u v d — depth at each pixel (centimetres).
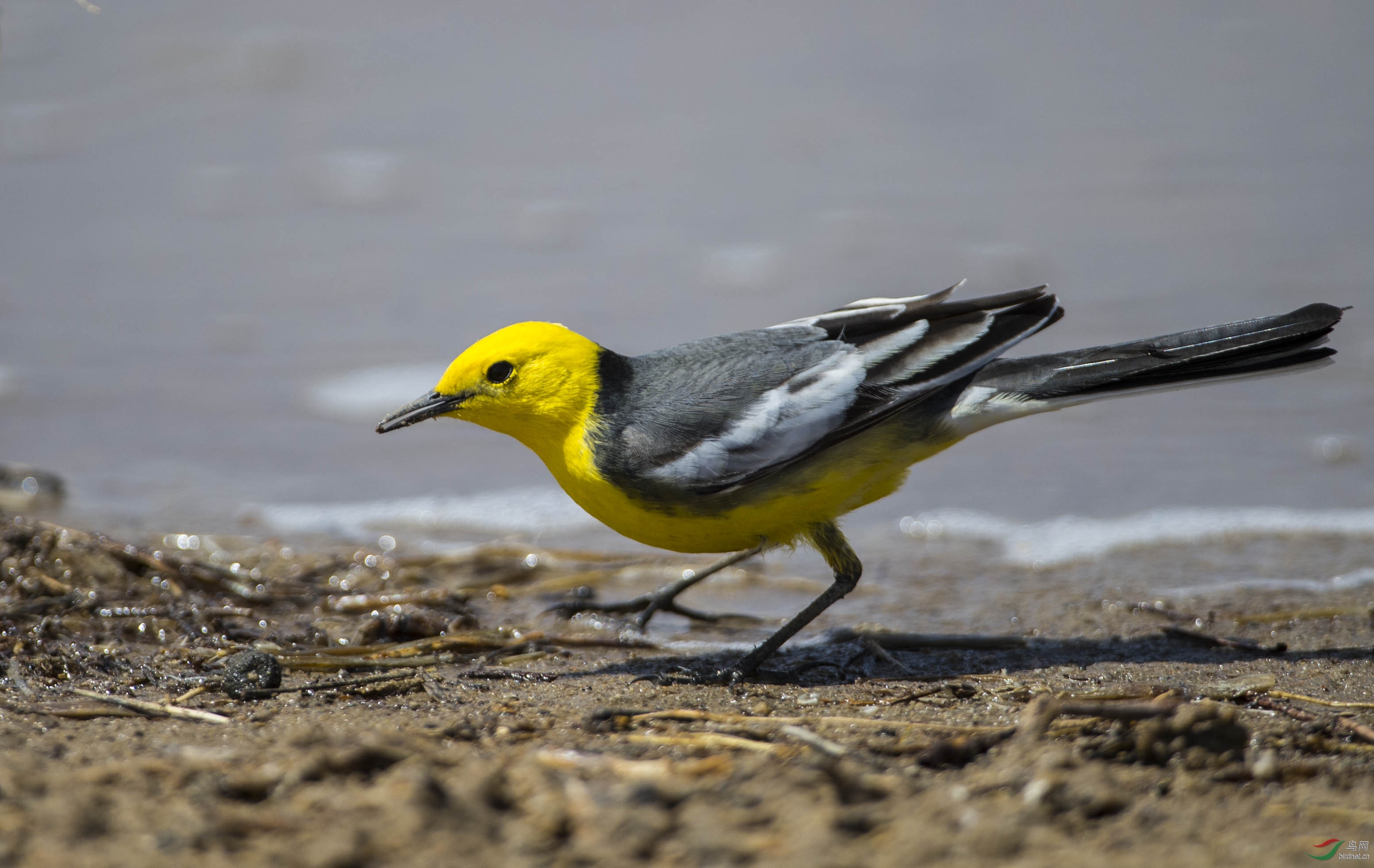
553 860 458
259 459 1465
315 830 483
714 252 1948
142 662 846
